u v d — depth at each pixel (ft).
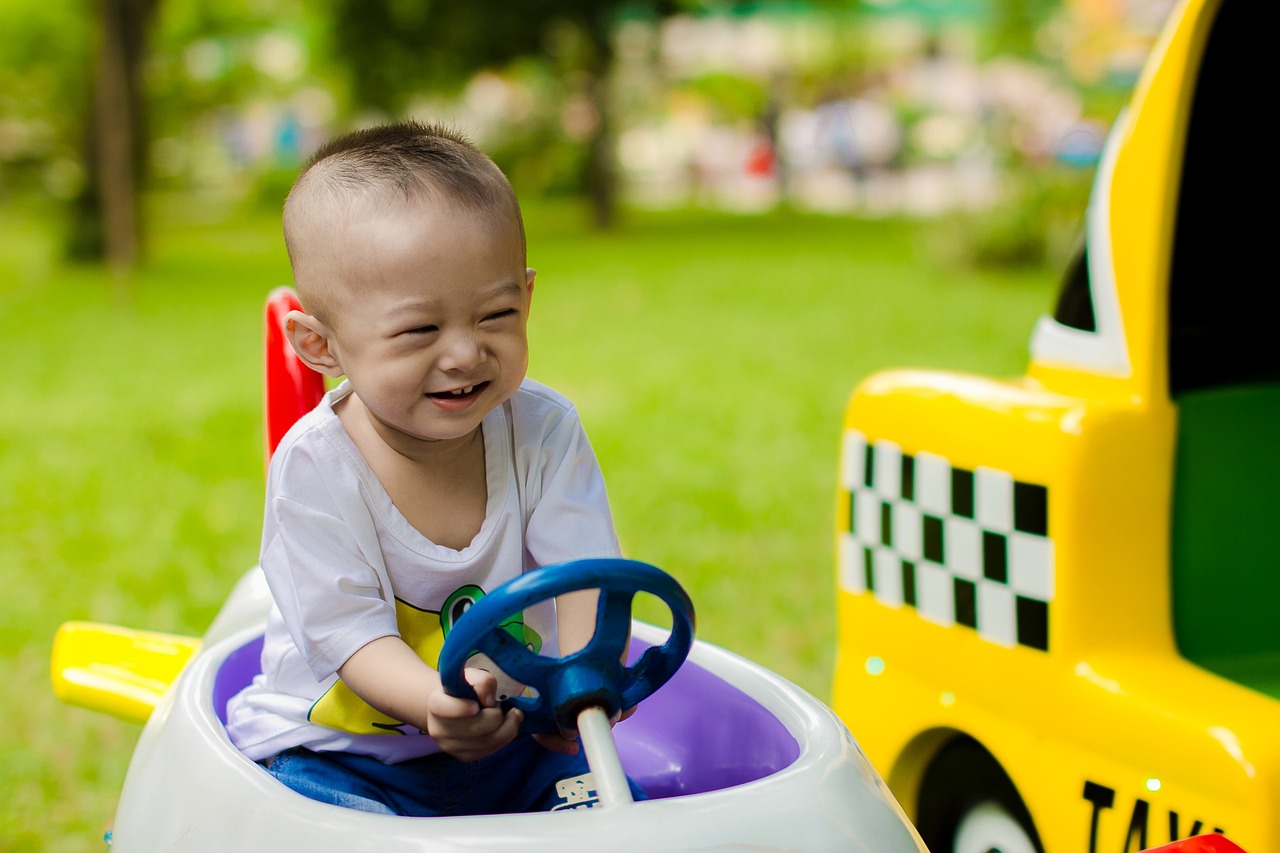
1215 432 5.59
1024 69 47.09
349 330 3.91
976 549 5.79
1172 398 5.60
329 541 4.14
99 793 8.06
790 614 11.19
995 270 35.60
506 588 3.38
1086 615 5.34
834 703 6.68
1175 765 4.88
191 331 28.02
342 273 3.87
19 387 21.97
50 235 44.70
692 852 3.38
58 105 44.29
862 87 77.51
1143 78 5.62
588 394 21.03
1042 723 5.45
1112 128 5.87
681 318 29.17
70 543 13.55
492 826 3.38
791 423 18.80
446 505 4.30
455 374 3.84
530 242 48.96
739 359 23.93
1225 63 5.89
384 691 3.93
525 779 4.53
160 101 49.62
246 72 52.75
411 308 3.80
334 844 3.44
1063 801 5.33
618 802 3.46
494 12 54.39
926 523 6.07
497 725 3.67
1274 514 5.72
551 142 65.62
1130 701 5.07
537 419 4.50
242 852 3.59
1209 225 6.04
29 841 7.39
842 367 22.91
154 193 54.70
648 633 4.94
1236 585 5.66
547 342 26.27
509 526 4.38
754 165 77.56
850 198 70.85
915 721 6.15
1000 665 5.66
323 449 4.21
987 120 44.45
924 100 74.84
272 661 4.47
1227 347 5.88
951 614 5.94
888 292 32.50
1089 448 5.36
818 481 15.74
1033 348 6.25
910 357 23.65
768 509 14.49
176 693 4.56
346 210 3.87
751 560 12.71
